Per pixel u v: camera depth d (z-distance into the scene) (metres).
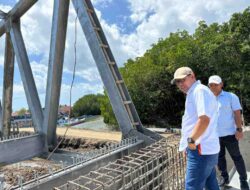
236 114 4.51
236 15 19.55
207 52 20.83
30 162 7.62
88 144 14.58
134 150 6.28
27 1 8.08
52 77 7.58
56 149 8.12
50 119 7.96
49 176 4.09
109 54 7.31
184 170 4.62
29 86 8.43
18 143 7.49
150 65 24.53
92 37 7.09
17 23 8.77
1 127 9.04
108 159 5.36
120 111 7.02
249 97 19.06
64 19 7.23
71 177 4.34
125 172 3.47
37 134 8.07
